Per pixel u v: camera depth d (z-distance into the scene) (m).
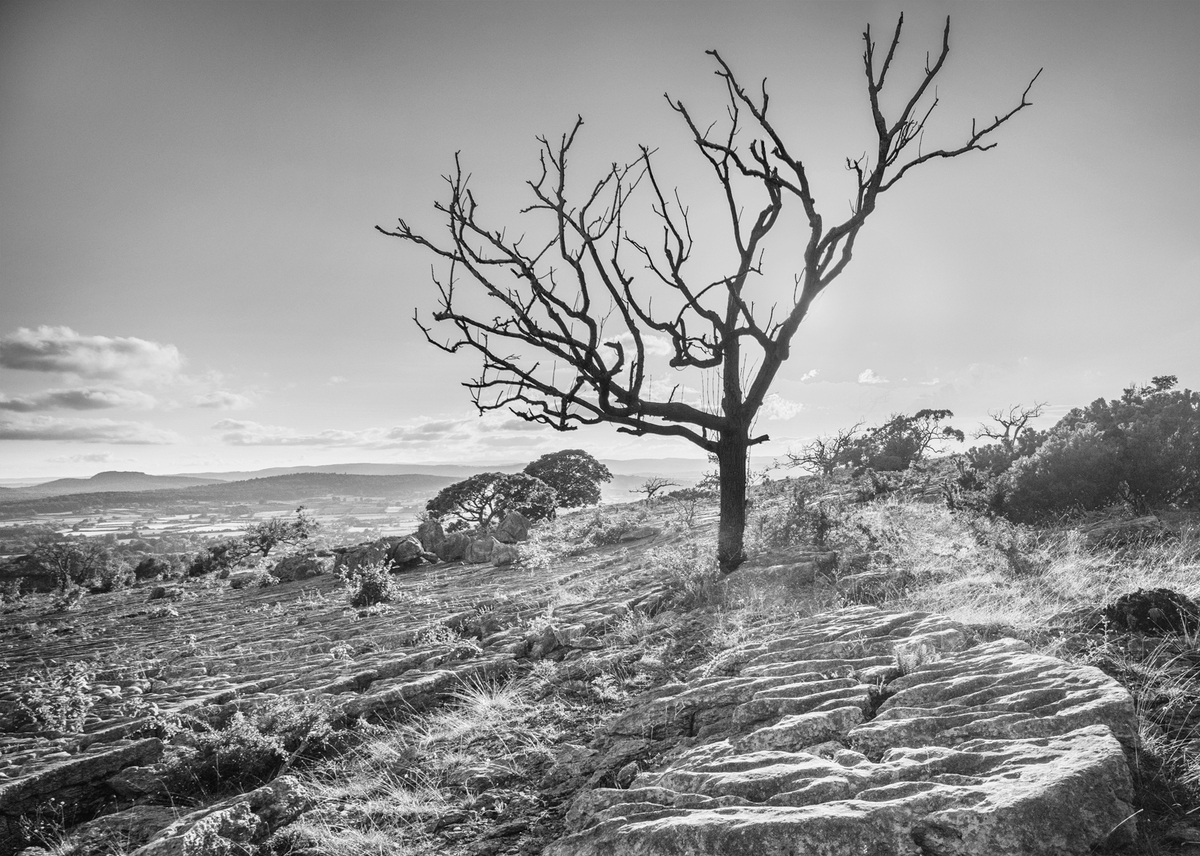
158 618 18.47
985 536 7.82
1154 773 2.74
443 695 6.21
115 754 5.28
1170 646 4.18
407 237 8.08
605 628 7.52
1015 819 2.30
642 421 8.41
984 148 7.83
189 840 3.57
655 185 8.13
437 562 22.67
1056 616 5.05
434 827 3.64
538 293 7.83
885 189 8.02
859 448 28.44
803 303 8.24
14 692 8.12
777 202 8.30
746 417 8.63
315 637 10.84
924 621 4.86
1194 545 6.76
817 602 6.70
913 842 2.38
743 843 2.44
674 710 4.25
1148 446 9.44
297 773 4.99
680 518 20.59
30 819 4.75
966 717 3.12
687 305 8.31
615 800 3.12
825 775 2.79
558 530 25.38
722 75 8.16
